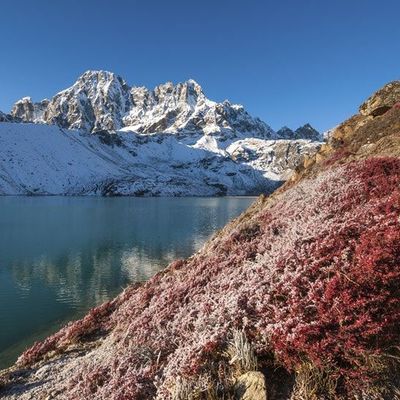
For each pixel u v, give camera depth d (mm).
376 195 10570
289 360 5852
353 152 21438
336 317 5977
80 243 70438
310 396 5355
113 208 166000
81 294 39125
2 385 11664
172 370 6605
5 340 27016
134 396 6832
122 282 44031
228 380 6020
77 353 13258
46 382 11188
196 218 122938
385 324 5699
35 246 67375
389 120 22281
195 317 8234
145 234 82312
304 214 10930
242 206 197750
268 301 7035
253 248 10875
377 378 5379
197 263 13586
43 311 33656
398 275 6238
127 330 10391
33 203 192625
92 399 7645
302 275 7270
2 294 38938
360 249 7160
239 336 6430
